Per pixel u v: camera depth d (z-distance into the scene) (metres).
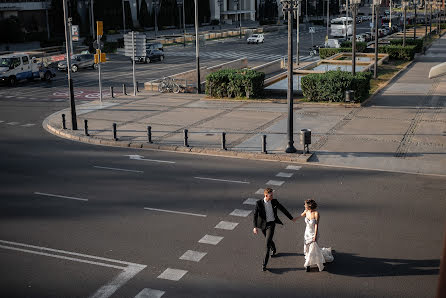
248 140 22.02
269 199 11.13
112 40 83.19
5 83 40.09
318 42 82.94
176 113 28.00
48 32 83.88
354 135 22.58
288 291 10.06
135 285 10.39
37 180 17.47
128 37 34.03
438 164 18.48
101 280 10.62
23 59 41.25
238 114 27.34
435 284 10.23
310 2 156.50
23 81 43.25
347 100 28.34
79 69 50.16
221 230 13.09
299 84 35.88
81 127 25.28
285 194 15.67
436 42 71.75
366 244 12.13
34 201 15.40
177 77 38.25
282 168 18.45
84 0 93.19
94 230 13.20
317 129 23.73
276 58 60.69
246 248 12.05
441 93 31.91
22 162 19.78
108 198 15.59
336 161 19.09
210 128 24.36
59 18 89.06
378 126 24.09
